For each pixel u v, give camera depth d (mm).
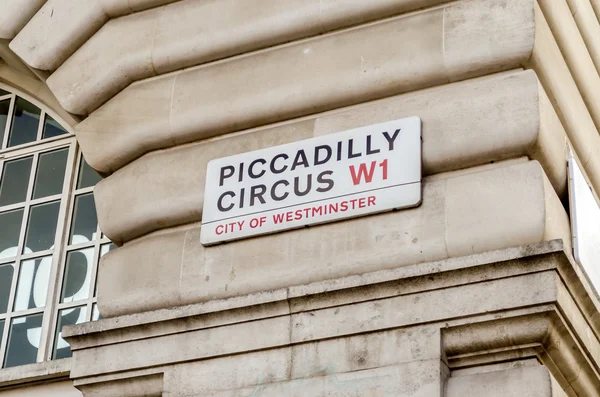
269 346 11664
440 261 11273
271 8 13219
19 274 15016
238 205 12547
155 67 13656
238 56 13398
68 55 14578
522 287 10969
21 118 16188
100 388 12406
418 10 12766
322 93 12664
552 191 11758
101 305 12820
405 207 11836
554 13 13008
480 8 12375
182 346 12047
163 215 12945
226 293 12234
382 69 12469
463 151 11867
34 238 15203
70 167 15414
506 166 11734
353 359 11320
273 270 12102
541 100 11875
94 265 14680
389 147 12133
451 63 12234
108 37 14070
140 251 12906
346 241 11922
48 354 14352
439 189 11812
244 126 13031
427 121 12133
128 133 13469
